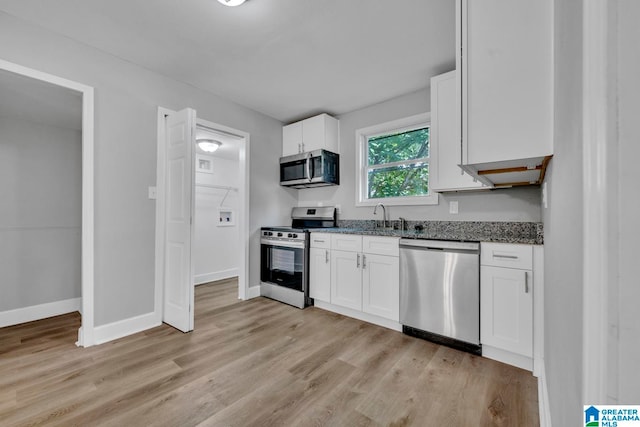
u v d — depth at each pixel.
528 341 1.85
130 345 2.21
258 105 3.43
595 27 0.43
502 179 1.90
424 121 3.01
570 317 0.66
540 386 1.62
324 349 2.16
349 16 1.92
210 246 4.55
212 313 2.96
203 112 3.02
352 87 2.96
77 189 3.15
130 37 2.15
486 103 1.15
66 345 2.21
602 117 0.42
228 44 2.24
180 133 2.56
